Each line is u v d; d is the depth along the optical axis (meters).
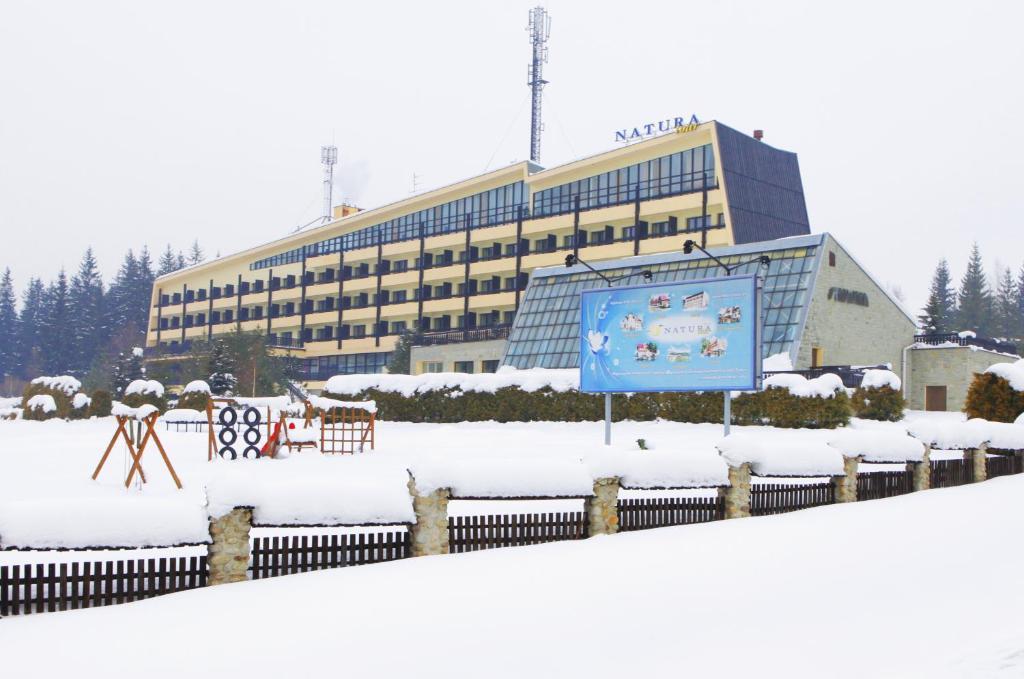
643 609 8.33
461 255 78.62
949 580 9.41
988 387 30.61
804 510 15.73
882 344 44.84
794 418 31.88
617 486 13.37
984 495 17.22
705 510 14.55
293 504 10.43
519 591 9.14
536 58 78.88
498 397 40.72
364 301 88.81
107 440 32.66
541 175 67.62
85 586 9.15
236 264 103.25
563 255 65.25
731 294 24.14
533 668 6.66
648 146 59.88
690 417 34.78
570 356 46.53
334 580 9.89
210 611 8.56
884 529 12.94
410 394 44.00
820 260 40.41
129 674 6.63
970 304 109.31
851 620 7.85
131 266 144.00
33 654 7.21
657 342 25.39
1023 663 6.44
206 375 70.56
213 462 24.83
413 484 11.59
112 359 110.19
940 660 6.59
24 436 35.38
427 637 7.48
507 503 16.66
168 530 9.60
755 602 8.55
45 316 143.62
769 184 59.94
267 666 6.77
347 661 6.87
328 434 36.47
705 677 6.38
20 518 8.96
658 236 58.91
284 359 86.44
